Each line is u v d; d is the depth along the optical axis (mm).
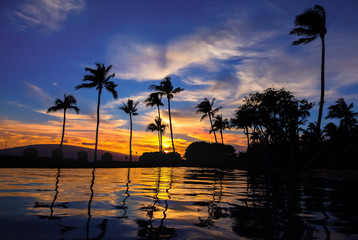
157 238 2092
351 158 24391
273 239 2105
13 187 5234
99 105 28844
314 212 3270
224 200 4168
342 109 41312
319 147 27188
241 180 9195
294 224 2623
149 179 8742
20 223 2455
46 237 2041
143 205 3562
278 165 26750
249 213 3148
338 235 2250
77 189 5125
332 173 14586
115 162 30188
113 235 2148
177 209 3334
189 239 2078
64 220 2609
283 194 5102
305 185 7324
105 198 4074
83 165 20375
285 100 29094
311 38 23953
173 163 36375
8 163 17297
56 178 7738
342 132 30562
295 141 29797
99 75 28656
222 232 2301
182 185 6785
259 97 29734
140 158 40688
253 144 34812
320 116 22938
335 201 4230
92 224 2484
